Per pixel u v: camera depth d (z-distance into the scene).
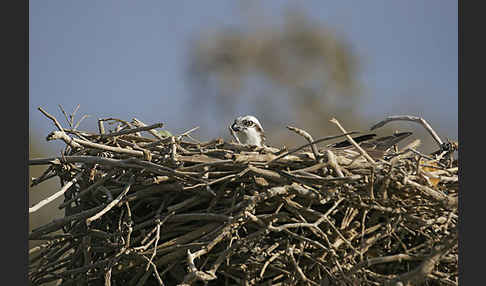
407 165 8.09
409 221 7.79
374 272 8.01
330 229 7.82
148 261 7.71
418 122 9.63
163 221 8.07
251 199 7.48
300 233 7.95
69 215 9.10
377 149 9.54
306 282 7.52
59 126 9.20
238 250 7.83
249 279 7.83
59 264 8.95
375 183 7.65
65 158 8.58
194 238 8.04
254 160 8.03
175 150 8.27
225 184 8.09
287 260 7.77
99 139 9.15
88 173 8.90
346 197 7.66
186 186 8.16
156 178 8.17
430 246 7.60
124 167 8.26
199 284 8.21
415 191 7.70
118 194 8.66
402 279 6.85
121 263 8.13
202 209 8.46
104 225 8.89
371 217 7.98
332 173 7.92
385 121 9.82
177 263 8.14
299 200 7.98
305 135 7.59
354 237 7.85
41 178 9.23
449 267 7.89
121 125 10.16
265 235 7.80
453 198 7.57
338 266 7.22
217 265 7.33
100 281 8.75
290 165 8.16
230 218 7.44
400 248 8.05
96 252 8.59
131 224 8.10
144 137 9.59
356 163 8.05
